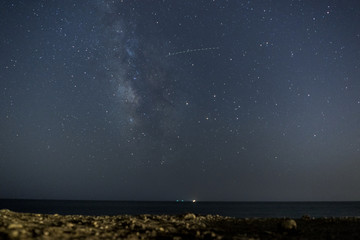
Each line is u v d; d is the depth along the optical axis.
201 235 8.35
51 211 65.00
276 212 68.31
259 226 10.76
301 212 66.62
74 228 8.45
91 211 66.31
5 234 6.45
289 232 9.20
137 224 9.96
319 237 8.31
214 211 73.56
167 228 9.48
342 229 9.76
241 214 59.84
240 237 8.17
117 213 58.72
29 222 8.83
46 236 6.88
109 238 7.48
